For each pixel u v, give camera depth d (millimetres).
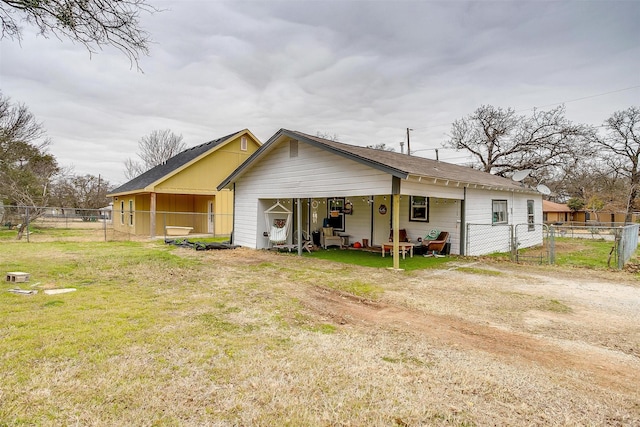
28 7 5094
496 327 4445
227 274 7738
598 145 27297
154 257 9984
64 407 2463
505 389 2871
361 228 13555
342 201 14172
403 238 12289
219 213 18812
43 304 4969
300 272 8086
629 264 9422
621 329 4402
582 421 2449
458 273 8078
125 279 6965
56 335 3760
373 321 4645
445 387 2885
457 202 11047
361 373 3094
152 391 2709
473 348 3746
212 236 18594
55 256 9930
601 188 34688
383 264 9359
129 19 5773
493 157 27625
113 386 2762
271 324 4383
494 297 5914
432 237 11500
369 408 2562
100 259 9414
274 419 2404
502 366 3301
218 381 2887
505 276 7762
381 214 12930
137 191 17516
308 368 3156
